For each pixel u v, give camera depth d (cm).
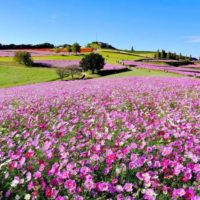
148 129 759
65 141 741
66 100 1547
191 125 798
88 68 7662
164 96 1634
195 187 478
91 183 466
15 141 788
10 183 515
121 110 1223
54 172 512
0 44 17888
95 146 604
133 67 9019
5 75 7475
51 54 14612
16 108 1387
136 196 457
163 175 525
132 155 552
